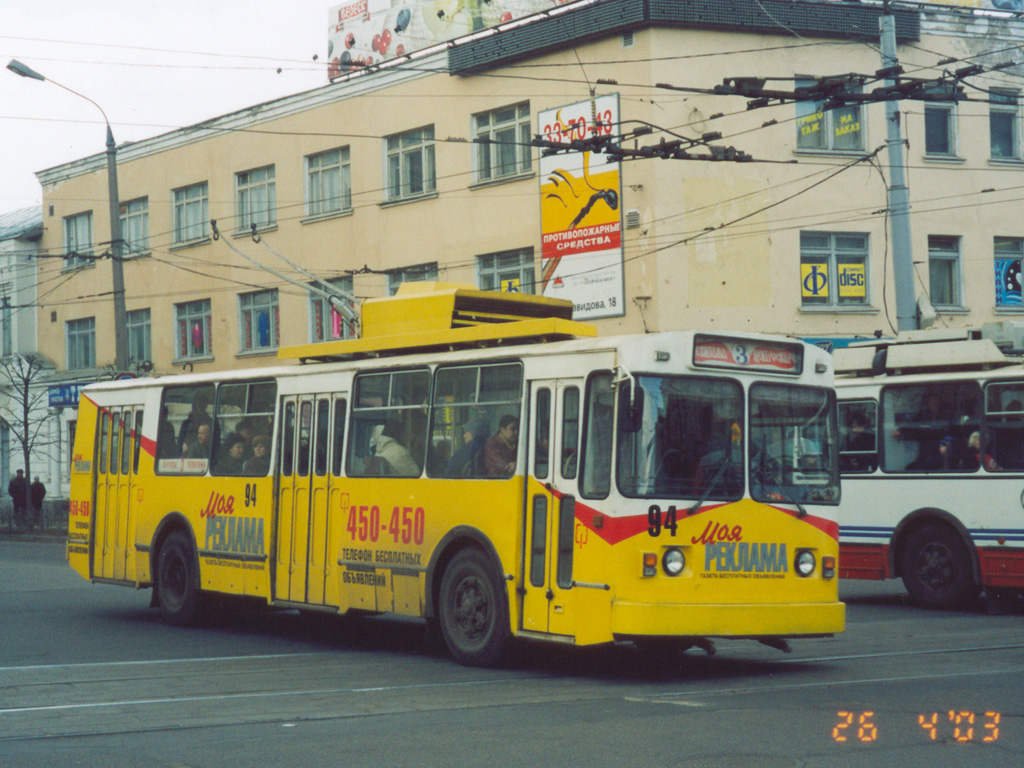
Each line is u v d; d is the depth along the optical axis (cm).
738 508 959
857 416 1573
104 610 1559
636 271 2533
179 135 3697
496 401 1037
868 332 2669
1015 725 738
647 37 2511
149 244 3834
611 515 916
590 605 924
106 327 4016
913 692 866
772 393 997
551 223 2681
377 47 3084
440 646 1154
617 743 696
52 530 3628
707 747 682
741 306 2559
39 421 3950
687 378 955
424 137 3003
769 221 2594
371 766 647
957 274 2811
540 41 2681
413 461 1109
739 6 2555
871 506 1549
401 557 1105
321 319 3278
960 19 2794
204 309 3666
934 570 1494
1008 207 2853
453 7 2867
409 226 3022
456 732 735
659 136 2508
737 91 1462
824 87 1478
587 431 952
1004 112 2875
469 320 1217
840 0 2664
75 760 671
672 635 908
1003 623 1341
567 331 1017
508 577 998
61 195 4188
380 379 1163
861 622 1357
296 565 1225
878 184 2691
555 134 2677
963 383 1474
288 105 3341
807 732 721
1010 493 1419
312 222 3284
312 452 1223
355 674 993
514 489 1001
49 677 980
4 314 4378
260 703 850
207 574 1341
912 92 1509
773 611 954
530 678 967
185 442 1402
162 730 756
